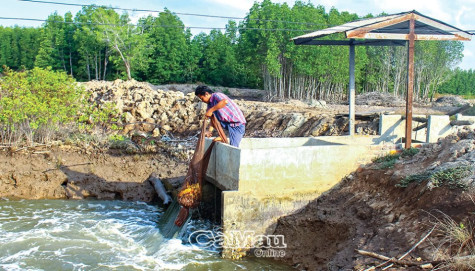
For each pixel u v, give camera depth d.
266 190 8.39
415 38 9.70
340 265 6.80
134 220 10.49
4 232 9.45
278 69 39.38
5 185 12.25
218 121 9.20
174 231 9.02
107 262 7.98
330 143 10.78
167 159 13.79
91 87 21.77
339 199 8.65
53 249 8.56
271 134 15.85
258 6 43.22
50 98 14.28
